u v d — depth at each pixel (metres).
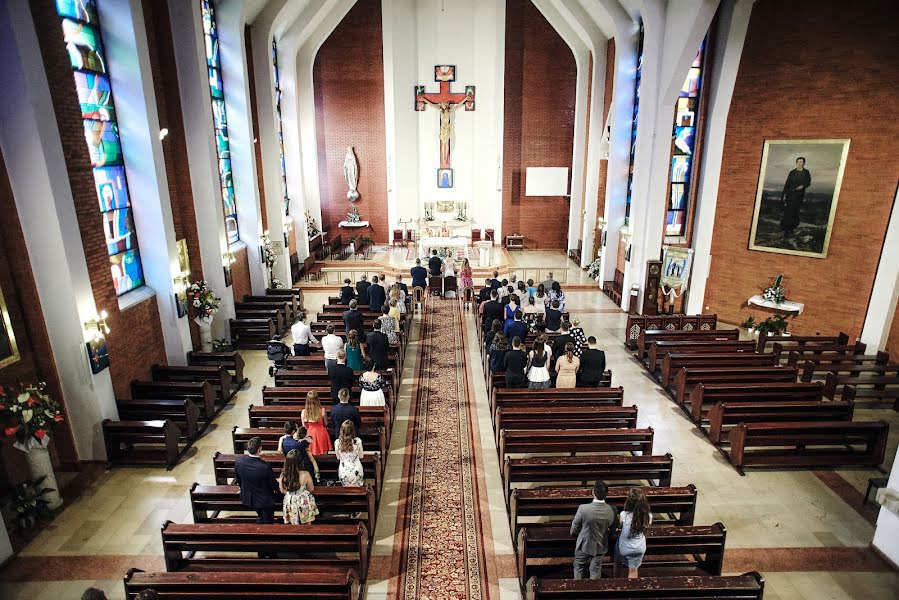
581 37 20.91
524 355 9.38
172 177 12.24
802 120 13.38
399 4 23.11
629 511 5.11
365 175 25.27
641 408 10.49
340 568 6.10
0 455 7.53
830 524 7.22
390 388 9.59
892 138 12.04
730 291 15.66
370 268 22.09
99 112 9.36
